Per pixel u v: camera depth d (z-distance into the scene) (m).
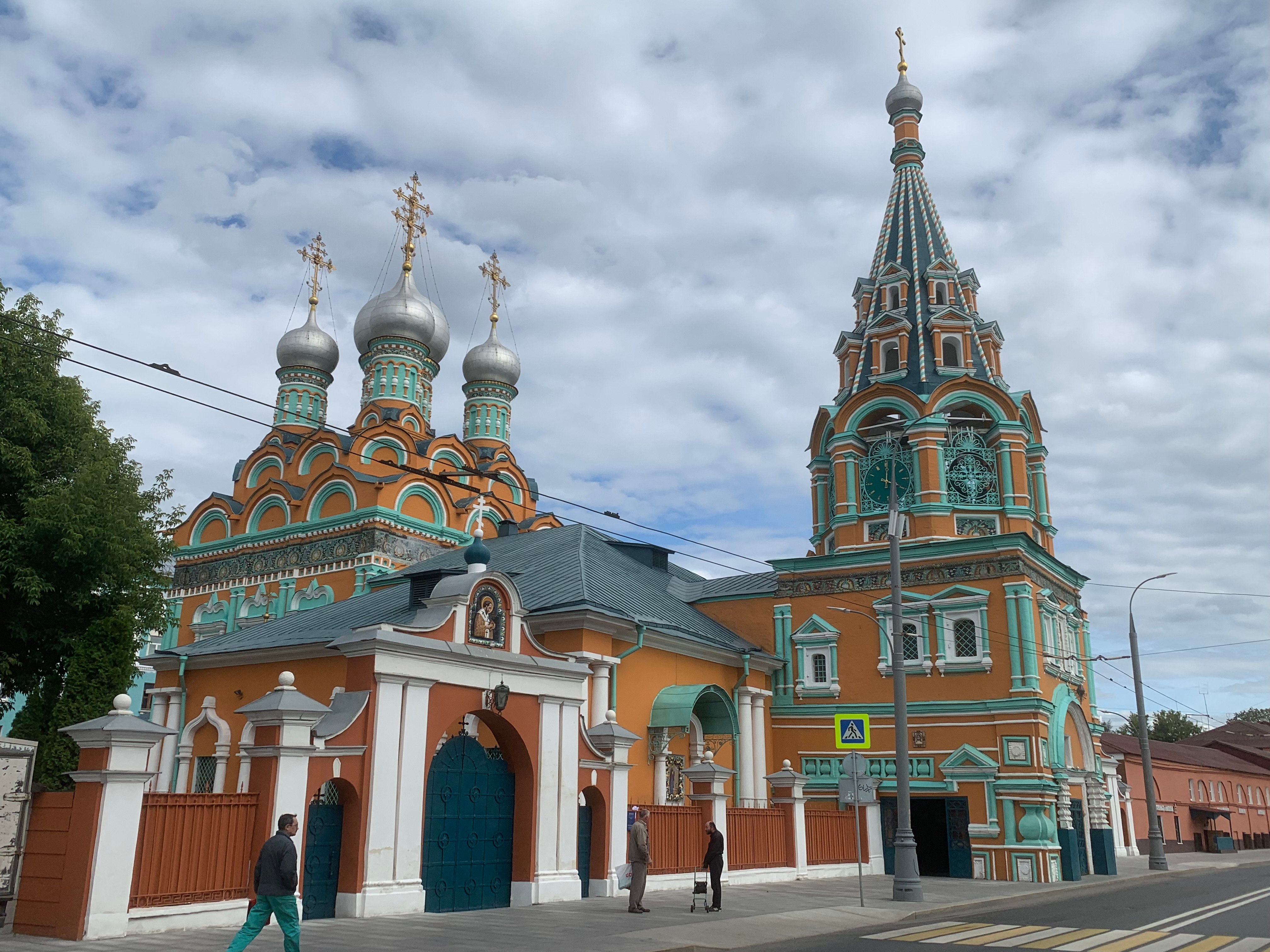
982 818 30.84
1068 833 31.02
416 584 25.53
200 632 46.00
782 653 35.28
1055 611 34.81
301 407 56.62
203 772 29.11
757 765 33.41
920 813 33.16
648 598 32.66
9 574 22.89
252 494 47.03
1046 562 35.16
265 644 28.12
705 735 32.66
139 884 14.66
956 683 32.41
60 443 25.05
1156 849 38.53
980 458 36.19
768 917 19.16
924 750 32.34
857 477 37.28
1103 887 28.67
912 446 36.09
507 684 20.41
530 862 20.27
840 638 34.66
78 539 22.77
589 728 24.19
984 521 35.50
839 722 23.80
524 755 20.69
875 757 33.03
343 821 17.59
